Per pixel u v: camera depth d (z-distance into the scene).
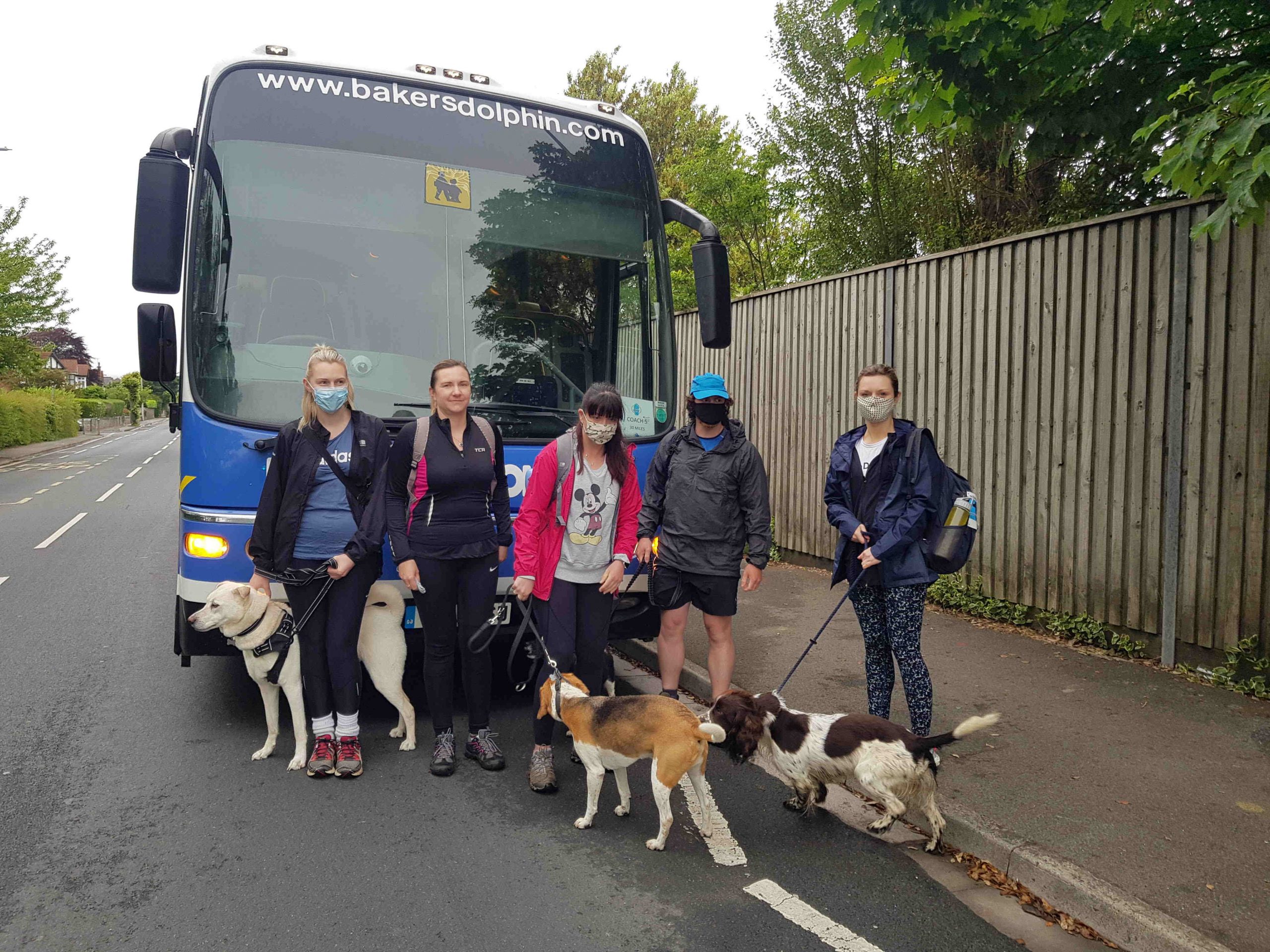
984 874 3.40
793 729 3.70
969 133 6.07
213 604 4.01
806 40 10.80
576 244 5.44
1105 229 5.81
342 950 2.83
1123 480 5.73
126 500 17.92
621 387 5.51
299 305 4.79
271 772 4.31
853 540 4.21
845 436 4.42
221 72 4.87
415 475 4.21
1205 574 5.25
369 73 5.12
